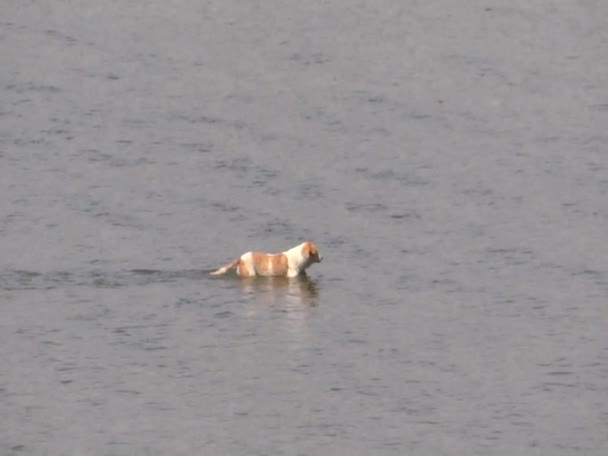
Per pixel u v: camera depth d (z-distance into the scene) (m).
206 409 84.44
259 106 171.12
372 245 118.38
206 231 121.81
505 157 148.38
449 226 124.00
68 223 123.38
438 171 143.12
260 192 134.88
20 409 84.31
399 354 93.44
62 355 92.50
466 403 85.69
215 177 140.00
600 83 181.62
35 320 98.69
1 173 140.00
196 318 99.25
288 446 79.62
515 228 123.31
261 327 97.81
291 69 190.12
